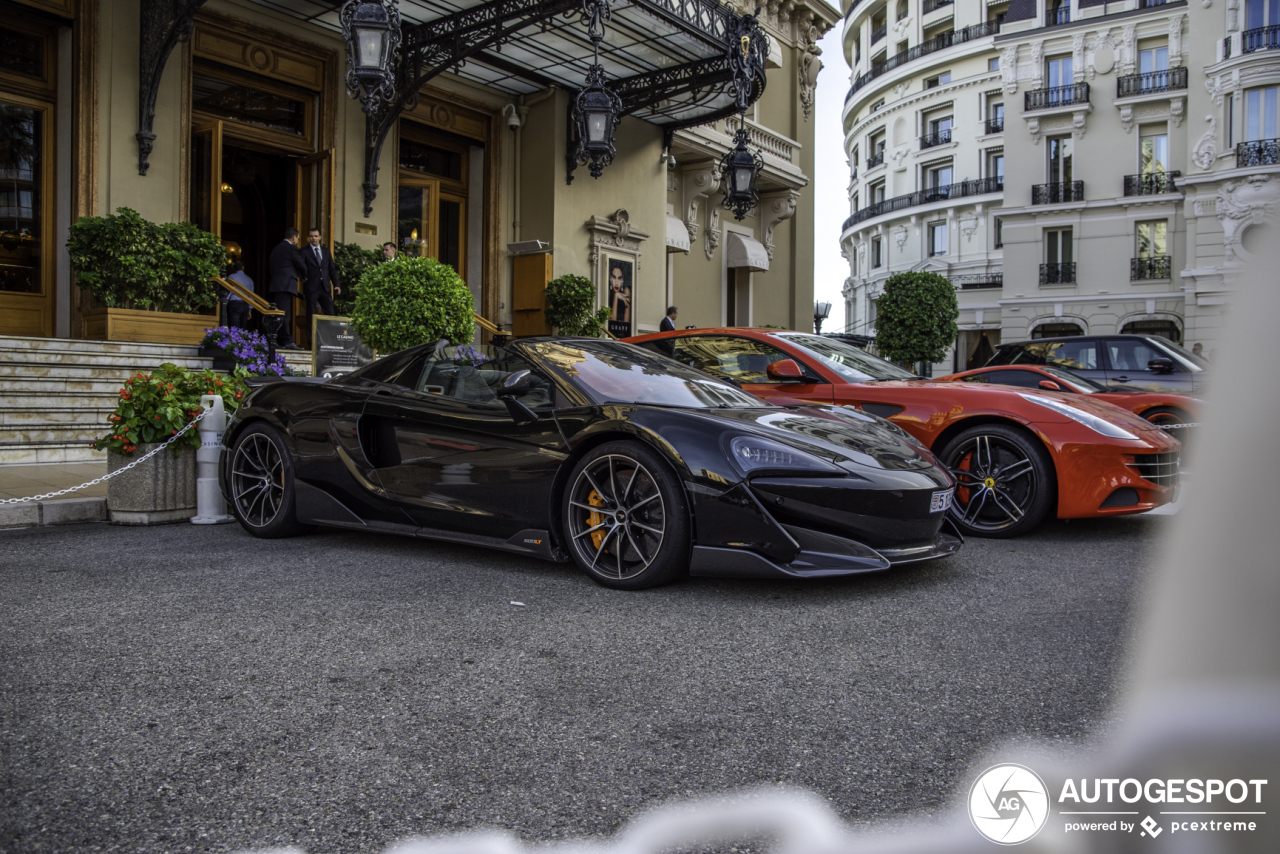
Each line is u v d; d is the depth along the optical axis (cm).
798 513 358
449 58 1180
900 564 369
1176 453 494
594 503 386
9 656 276
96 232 924
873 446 400
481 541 417
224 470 519
